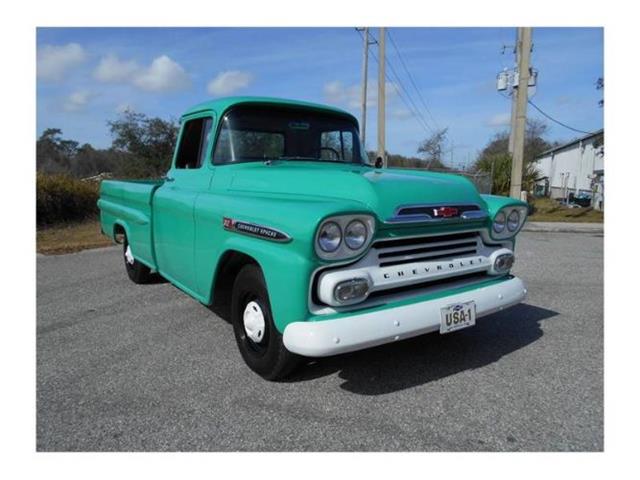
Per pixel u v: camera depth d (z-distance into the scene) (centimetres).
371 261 281
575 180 3491
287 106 426
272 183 347
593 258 810
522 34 1356
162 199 448
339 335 254
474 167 2181
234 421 271
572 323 440
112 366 347
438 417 273
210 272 360
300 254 259
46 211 1341
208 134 418
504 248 356
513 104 2039
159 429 264
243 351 335
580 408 283
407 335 276
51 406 289
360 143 479
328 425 266
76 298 539
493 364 346
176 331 423
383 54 1524
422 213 297
